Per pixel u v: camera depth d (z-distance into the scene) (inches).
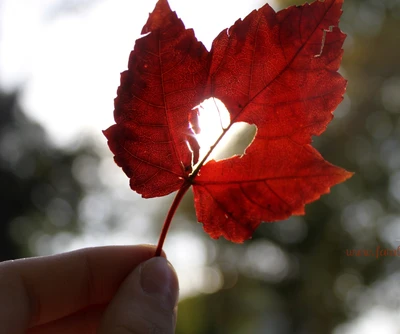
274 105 5.9
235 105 5.9
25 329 7.5
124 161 6.0
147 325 6.6
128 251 8.0
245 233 6.4
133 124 5.9
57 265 7.7
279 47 5.8
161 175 6.2
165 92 5.8
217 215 6.4
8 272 7.5
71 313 8.1
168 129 5.9
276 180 6.2
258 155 6.1
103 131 5.9
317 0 5.7
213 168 6.2
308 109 5.9
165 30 5.6
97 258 7.9
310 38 5.7
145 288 6.8
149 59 5.7
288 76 5.8
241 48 5.8
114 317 6.7
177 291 7.1
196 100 5.9
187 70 5.7
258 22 5.7
